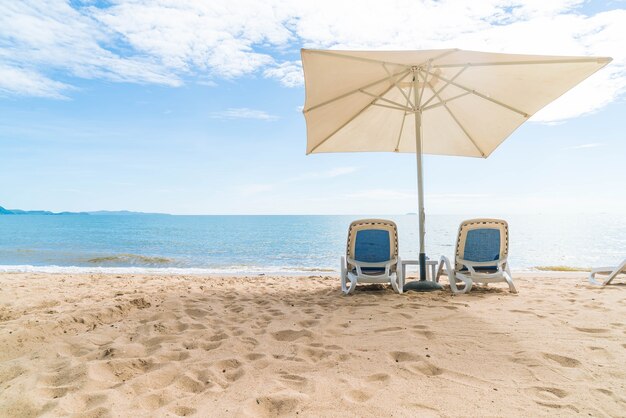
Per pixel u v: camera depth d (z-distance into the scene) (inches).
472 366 97.0
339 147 261.9
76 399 82.1
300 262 604.7
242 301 190.5
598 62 160.7
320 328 136.7
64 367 99.9
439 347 112.0
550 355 103.0
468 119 235.5
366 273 215.6
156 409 78.0
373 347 113.9
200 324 142.4
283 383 89.5
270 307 174.9
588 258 628.1
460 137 252.1
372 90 218.7
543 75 178.9
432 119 249.9
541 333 123.3
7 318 150.3
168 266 519.8
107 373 96.4
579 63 165.0
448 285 234.8
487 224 210.4
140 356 110.0
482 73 190.7
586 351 106.0
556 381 87.4
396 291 206.4
